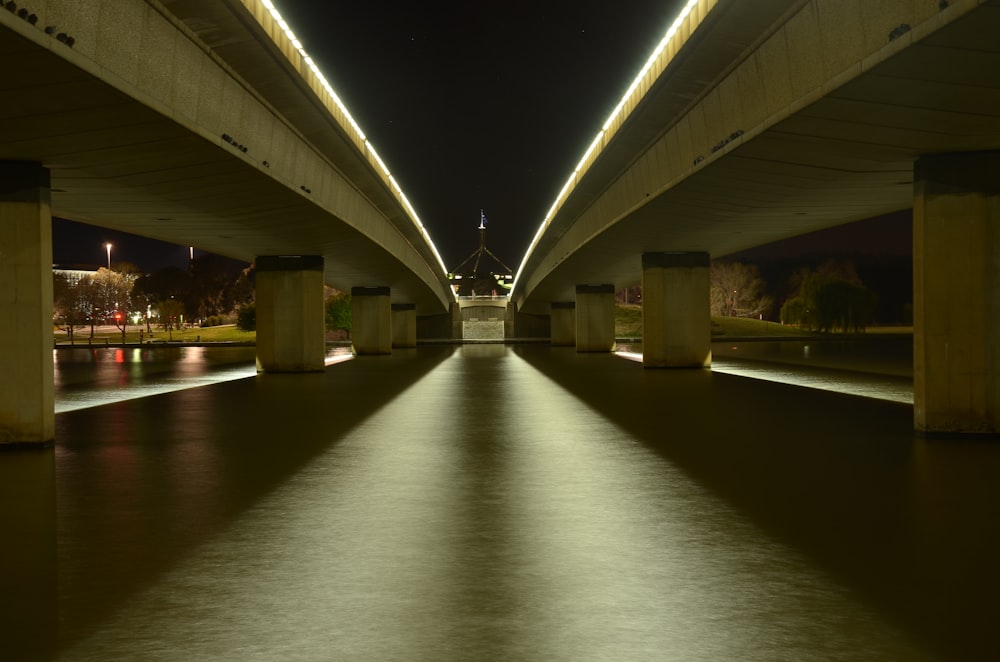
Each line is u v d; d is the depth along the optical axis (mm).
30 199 15969
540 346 85938
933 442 15891
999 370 16312
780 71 16094
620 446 15570
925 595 6887
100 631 6156
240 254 42188
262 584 7270
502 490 11453
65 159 16250
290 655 5668
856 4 12820
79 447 15773
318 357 40969
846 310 105562
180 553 8305
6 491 11523
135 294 137750
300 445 15906
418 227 49562
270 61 18594
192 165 18828
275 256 40906
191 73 16250
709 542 8633
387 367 45312
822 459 13953
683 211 28203
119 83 12703
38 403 15742
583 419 20047
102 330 140500
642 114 23938
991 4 9477
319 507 10414
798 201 24953
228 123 18516
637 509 10227
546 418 20312
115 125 14547
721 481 12039
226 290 155500
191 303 139875
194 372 41594
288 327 40719
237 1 15453
